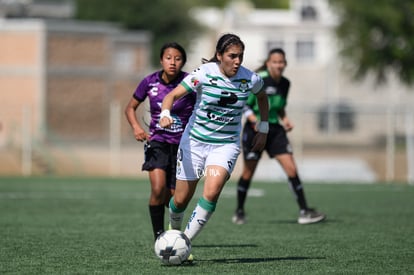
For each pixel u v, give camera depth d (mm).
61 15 157250
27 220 39719
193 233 24672
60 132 126438
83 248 29047
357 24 136625
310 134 122438
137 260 25984
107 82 136125
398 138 126312
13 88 130250
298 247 29703
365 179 87000
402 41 137875
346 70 142000
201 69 24047
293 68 153750
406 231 35188
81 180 74500
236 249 29172
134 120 27812
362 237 32875
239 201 38719
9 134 98188
